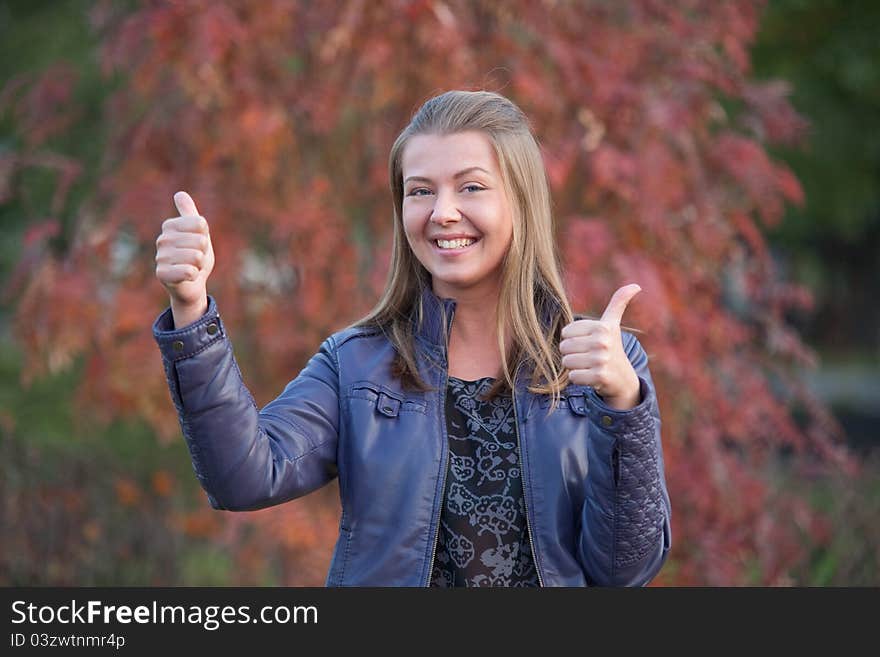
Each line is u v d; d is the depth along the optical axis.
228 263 13.20
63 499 14.73
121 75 17.67
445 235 6.69
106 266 13.32
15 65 26.31
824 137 31.31
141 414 13.95
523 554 6.46
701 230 13.31
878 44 27.42
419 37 12.84
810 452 14.89
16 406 20.92
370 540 6.43
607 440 5.95
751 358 14.30
